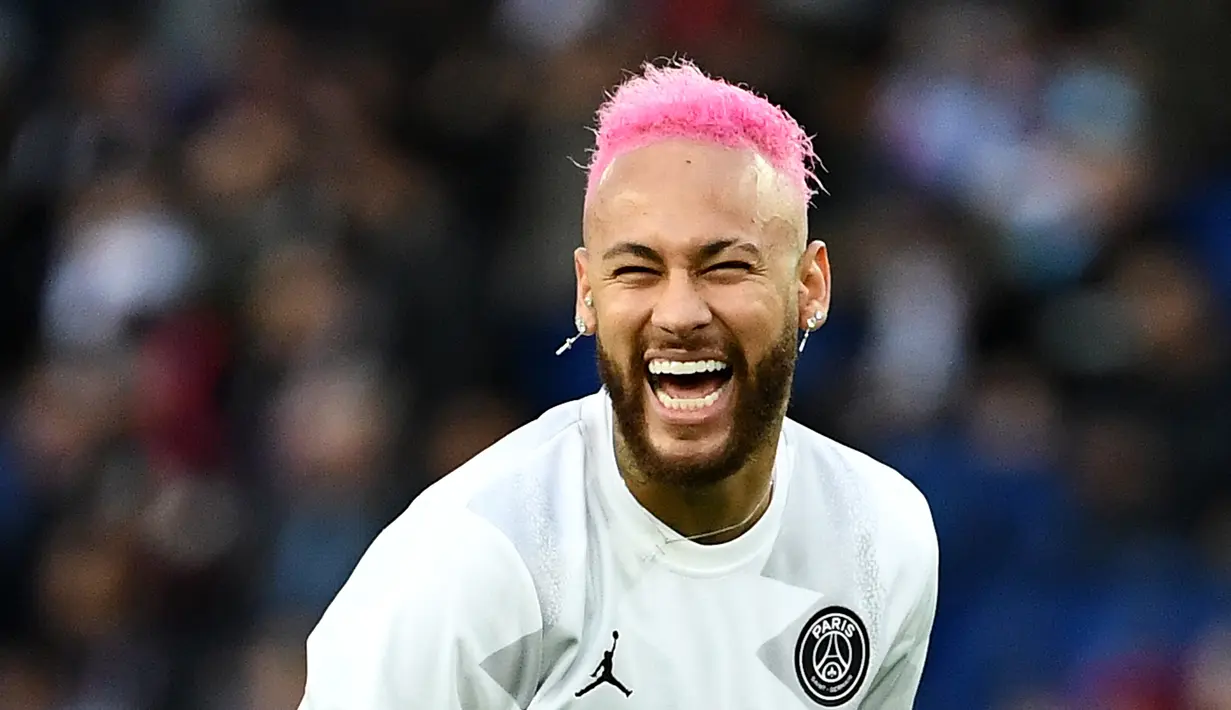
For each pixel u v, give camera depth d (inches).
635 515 437.7
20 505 1037.8
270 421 1020.5
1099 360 1003.9
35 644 1011.3
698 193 411.2
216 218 1115.3
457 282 1068.5
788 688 448.8
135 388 1045.8
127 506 1016.9
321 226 1090.7
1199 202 1069.1
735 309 413.7
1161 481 959.0
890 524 466.9
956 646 916.6
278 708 938.7
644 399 422.9
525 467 445.1
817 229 1069.1
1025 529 932.0
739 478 433.7
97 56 1256.8
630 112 420.8
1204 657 893.8
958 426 964.6
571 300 1033.5
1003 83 1135.0
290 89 1180.5
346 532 968.9
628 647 435.5
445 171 1135.0
